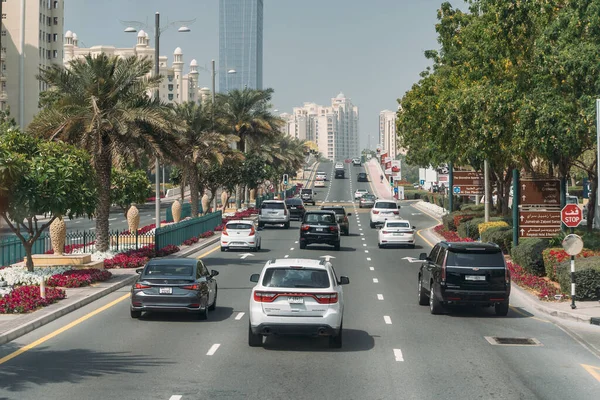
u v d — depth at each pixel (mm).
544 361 15812
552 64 27969
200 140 59781
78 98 35000
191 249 41688
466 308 23609
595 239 30188
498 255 21688
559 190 34594
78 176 26797
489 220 46312
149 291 20062
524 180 34625
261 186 109750
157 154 35500
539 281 27609
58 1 141875
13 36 133625
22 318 19609
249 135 80750
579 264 24438
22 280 26547
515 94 31125
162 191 126625
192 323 20078
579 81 28125
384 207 64625
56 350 16344
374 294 26391
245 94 79375
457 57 42344
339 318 16438
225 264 35844
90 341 17406
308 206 102438
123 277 29422
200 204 86062
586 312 21781
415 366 15086
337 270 33844
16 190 25484
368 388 13172
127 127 33938
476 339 18297
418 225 67562
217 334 18438
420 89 50625
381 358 15820
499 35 30625
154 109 35312
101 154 34844
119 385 13156
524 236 34625
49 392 12617
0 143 25688
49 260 30375
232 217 68438
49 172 25797
